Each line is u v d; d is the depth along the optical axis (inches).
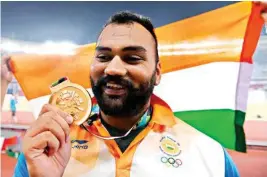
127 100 27.3
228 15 34.5
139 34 28.2
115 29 28.4
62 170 22.4
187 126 33.1
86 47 35.8
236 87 33.9
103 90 27.5
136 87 27.2
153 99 33.2
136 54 27.4
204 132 33.0
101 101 27.6
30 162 21.3
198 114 33.6
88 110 25.3
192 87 34.2
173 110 33.6
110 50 27.6
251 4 34.2
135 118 29.7
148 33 29.1
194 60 34.5
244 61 33.9
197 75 34.3
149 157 29.7
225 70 34.1
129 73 27.1
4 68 36.4
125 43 27.5
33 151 21.5
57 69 35.8
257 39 34.0
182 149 31.1
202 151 31.7
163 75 34.4
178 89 34.1
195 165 30.6
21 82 36.2
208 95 33.9
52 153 21.9
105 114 28.9
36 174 21.1
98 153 29.6
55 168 22.0
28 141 21.7
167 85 34.1
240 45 34.1
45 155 21.9
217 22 34.6
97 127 30.0
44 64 36.1
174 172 29.4
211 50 34.4
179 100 33.9
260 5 34.0
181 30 34.9
